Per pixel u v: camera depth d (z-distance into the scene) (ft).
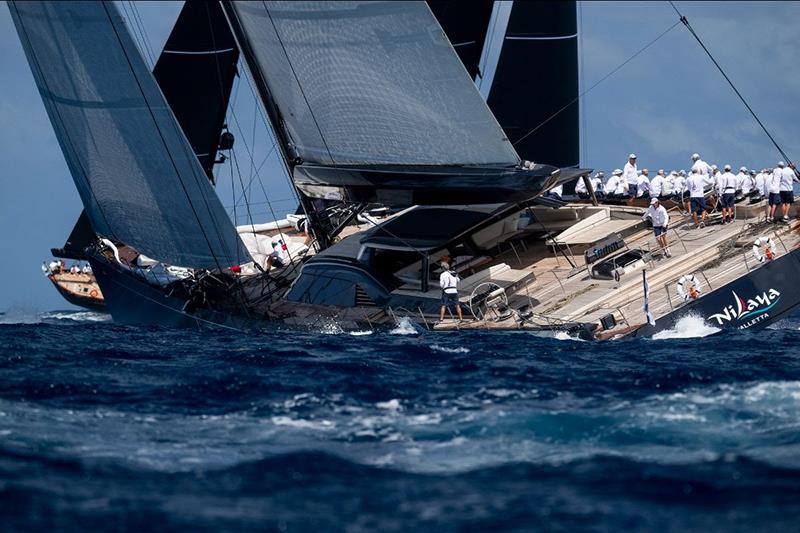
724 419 234.79
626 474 201.16
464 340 337.11
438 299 367.45
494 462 209.26
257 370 292.20
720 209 455.22
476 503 187.42
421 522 179.52
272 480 198.59
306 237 492.54
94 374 287.89
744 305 352.49
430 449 217.36
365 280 378.73
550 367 289.94
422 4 373.40
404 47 379.96
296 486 195.72
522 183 371.15
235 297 400.26
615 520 180.34
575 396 256.73
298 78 398.01
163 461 209.05
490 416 238.27
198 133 507.30
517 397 256.52
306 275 391.24
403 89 386.32
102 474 201.16
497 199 379.76
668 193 474.49
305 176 397.60
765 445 217.36
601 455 212.43
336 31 385.29
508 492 192.65
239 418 240.53
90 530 175.32
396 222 395.75
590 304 359.66
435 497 190.39
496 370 286.46
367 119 394.93
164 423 236.22
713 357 301.63
